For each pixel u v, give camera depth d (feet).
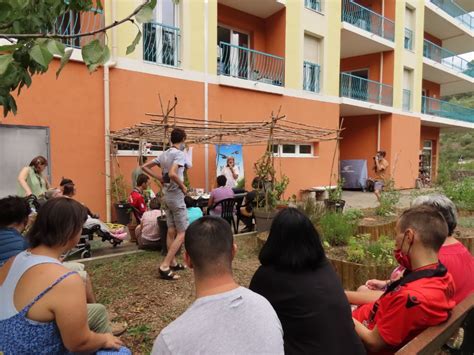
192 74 33.40
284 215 6.26
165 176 15.16
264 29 43.78
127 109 29.55
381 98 57.16
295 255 6.01
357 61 60.18
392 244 14.82
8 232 8.05
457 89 86.02
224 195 22.99
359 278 13.48
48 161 25.86
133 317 11.67
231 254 4.93
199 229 4.87
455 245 8.34
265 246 6.32
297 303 5.70
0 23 5.51
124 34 28.99
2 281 6.05
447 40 79.15
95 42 5.63
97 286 14.24
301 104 43.32
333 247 16.97
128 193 29.55
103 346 6.68
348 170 57.47
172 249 14.96
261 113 39.22
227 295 4.55
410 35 61.41
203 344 4.17
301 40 42.91
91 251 19.75
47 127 25.73
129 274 15.57
